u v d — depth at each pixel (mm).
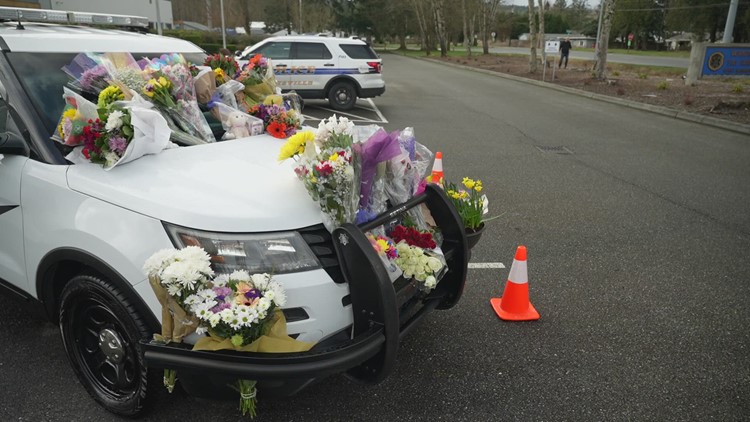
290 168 2959
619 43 77875
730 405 3082
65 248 2656
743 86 20266
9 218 2992
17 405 2893
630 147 10555
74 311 2814
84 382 2922
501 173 8234
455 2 65812
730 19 20609
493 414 2951
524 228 5863
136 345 2555
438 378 3252
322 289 2418
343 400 3029
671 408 3045
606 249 5328
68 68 3111
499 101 17625
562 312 4094
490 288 4461
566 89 21172
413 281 2824
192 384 2432
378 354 2496
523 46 86375
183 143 3238
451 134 11406
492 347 3600
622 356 3535
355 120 13070
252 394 2354
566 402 3068
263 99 4188
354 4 77500
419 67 36438
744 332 3857
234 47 30453
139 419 2811
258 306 2176
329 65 14383
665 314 4086
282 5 64062
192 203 2469
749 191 7547
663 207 6719
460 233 3176
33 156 2910
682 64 35625
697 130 12781
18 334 3555
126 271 2447
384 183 2951
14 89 3008
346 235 2412
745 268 4945
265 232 2420
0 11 3332
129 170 2729
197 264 2188
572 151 10031
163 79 3238
